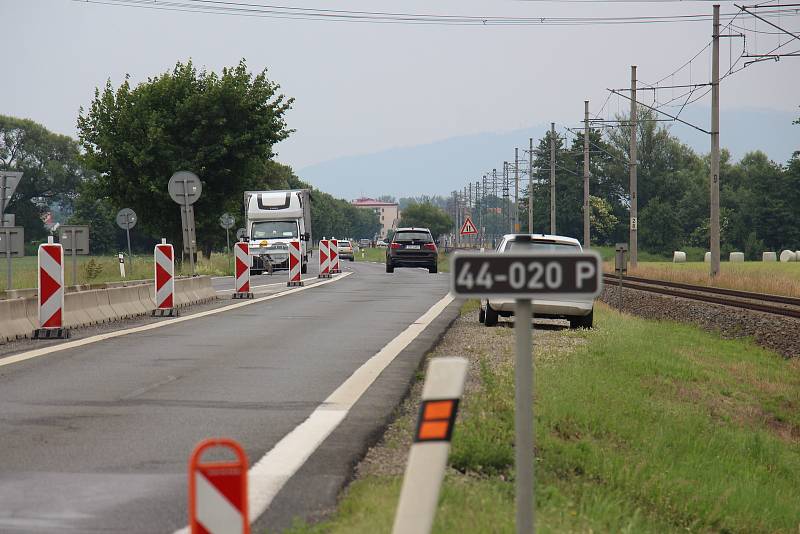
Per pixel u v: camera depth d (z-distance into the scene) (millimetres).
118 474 18844
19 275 87500
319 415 24938
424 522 11453
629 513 21641
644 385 39156
